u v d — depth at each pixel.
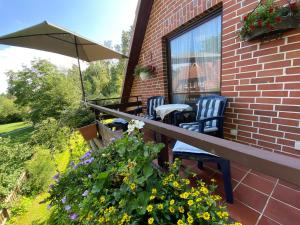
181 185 1.10
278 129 1.83
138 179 1.03
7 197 2.57
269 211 1.29
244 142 2.18
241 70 2.10
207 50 2.74
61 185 1.67
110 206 1.14
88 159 1.66
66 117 3.89
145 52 4.13
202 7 2.49
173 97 3.66
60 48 4.10
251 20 1.73
